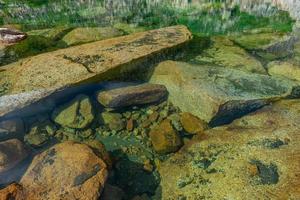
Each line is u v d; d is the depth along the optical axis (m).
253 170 1.03
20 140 1.22
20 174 1.07
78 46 1.53
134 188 1.10
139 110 1.34
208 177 1.06
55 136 1.25
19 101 1.27
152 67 1.46
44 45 1.64
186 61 1.53
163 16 1.94
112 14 1.97
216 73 1.41
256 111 1.27
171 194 1.05
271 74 1.47
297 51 1.62
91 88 1.37
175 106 1.35
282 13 1.94
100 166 1.03
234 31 1.80
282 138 1.12
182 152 1.17
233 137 1.16
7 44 1.63
